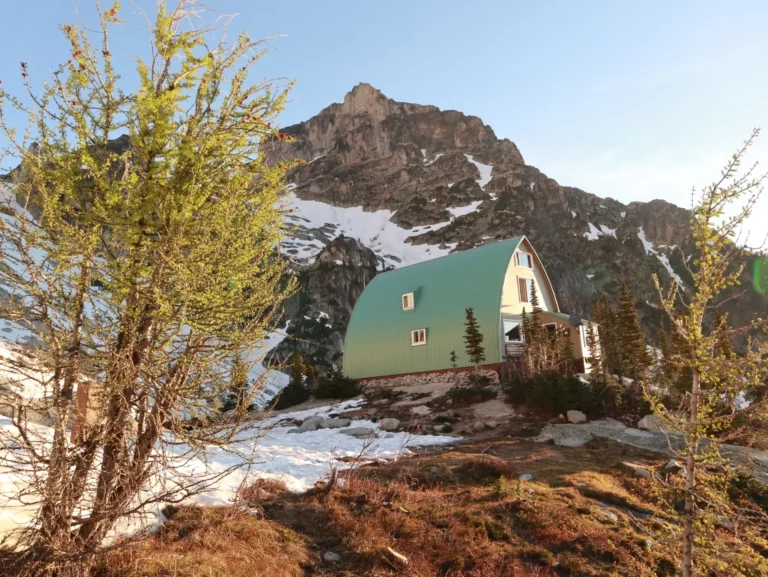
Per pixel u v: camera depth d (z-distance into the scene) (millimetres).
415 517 10461
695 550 7008
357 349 38250
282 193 6805
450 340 33406
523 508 11266
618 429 20391
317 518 10070
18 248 5219
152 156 5863
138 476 5629
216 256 5742
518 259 36375
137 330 5750
